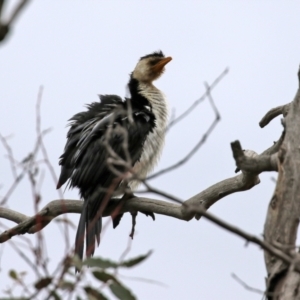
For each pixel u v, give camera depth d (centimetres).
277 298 739
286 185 812
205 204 1058
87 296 573
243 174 984
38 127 706
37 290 563
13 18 434
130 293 595
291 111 875
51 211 1184
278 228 793
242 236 596
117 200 1170
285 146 841
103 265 594
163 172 624
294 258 620
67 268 568
